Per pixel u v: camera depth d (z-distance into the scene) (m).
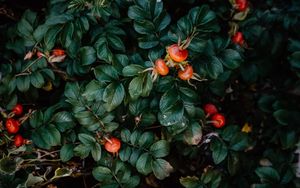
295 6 0.88
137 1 0.69
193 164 0.87
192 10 0.69
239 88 0.92
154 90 0.70
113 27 0.73
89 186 0.86
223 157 0.74
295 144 0.80
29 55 0.76
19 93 0.82
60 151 0.73
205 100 0.81
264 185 0.76
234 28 0.80
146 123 0.71
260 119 0.91
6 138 0.74
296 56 0.77
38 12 0.94
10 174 0.74
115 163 0.73
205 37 0.68
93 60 0.70
